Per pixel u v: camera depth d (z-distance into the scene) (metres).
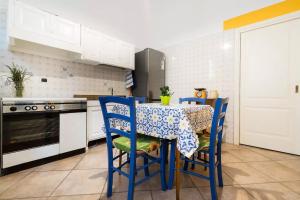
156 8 2.90
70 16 2.70
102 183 1.51
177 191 1.24
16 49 2.22
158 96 3.60
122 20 3.16
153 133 1.28
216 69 2.98
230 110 2.82
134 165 1.12
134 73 3.71
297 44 2.24
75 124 2.25
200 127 1.41
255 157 2.17
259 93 2.56
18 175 1.65
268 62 2.47
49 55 2.56
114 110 1.62
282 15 2.32
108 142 1.30
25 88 2.32
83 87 3.03
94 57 2.77
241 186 1.46
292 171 1.76
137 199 1.27
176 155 1.27
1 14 2.13
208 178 1.23
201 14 2.89
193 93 3.29
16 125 1.72
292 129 2.29
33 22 2.05
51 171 1.74
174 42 3.64
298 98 2.24
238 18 2.75
